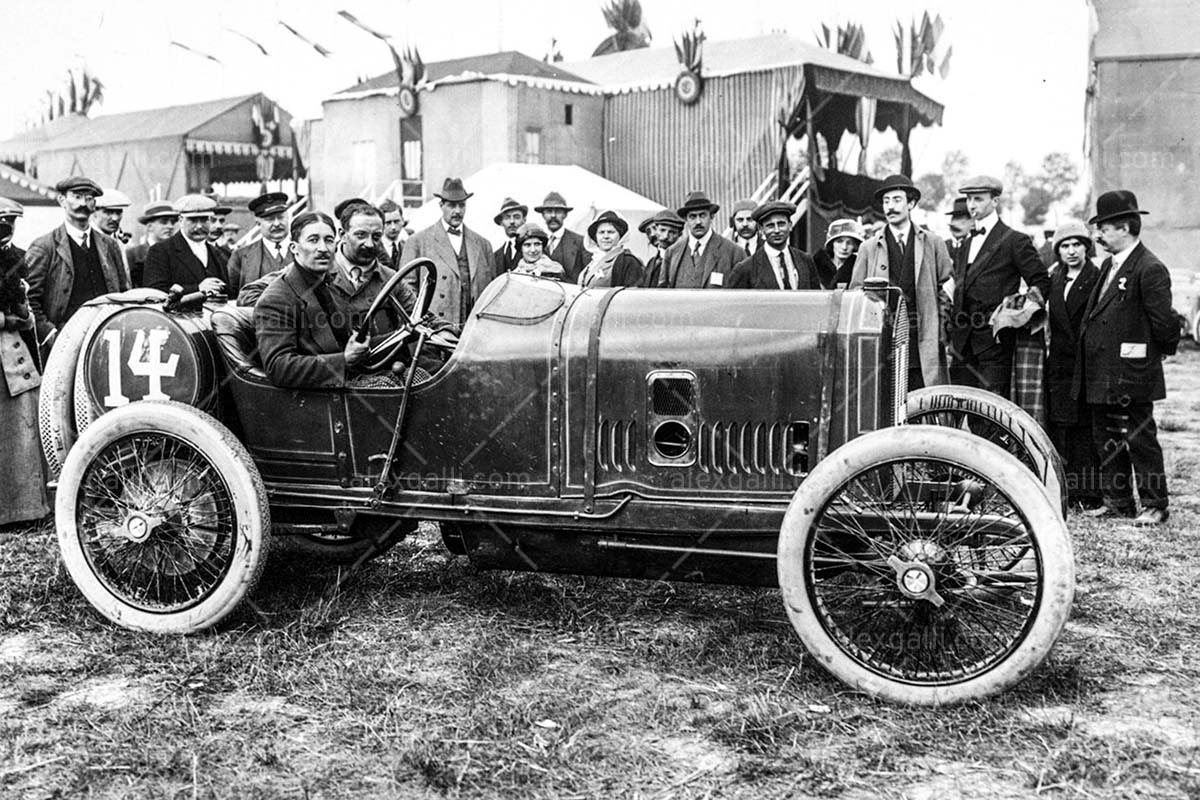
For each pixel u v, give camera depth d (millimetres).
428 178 14711
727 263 6828
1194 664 3545
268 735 2984
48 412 4070
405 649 3648
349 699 3219
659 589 4281
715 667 3484
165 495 3742
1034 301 6008
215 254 7152
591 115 14773
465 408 3689
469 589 4266
